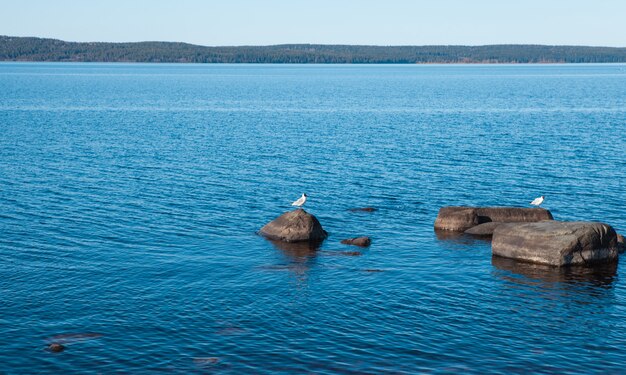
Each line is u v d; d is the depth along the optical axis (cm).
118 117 11125
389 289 3147
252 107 13588
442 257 3653
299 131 9306
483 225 4094
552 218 4184
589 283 3234
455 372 2338
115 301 2953
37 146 7438
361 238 3894
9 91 17575
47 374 2302
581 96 16388
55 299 2962
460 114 11800
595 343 2570
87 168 6153
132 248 3756
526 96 16575
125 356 2436
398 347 2531
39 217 4369
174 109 12950
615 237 3556
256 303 2956
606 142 7875
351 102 14950
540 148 7438
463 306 2942
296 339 2594
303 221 3978
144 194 5116
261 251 3741
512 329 2698
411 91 19275
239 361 2409
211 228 4209
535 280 3278
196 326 2702
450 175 5916
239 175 5934
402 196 5134
